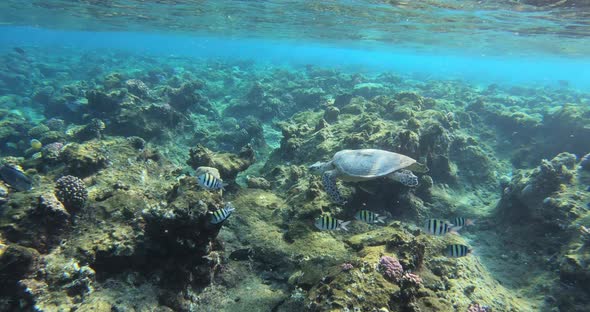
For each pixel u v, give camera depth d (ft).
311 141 9.96
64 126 14.24
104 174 6.55
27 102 19.62
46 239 4.41
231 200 7.26
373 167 5.82
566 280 6.10
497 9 14.85
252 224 6.51
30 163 6.77
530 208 7.86
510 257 7.46
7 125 13.07
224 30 36.37
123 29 41.60
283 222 6.49
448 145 10.16
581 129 12.51
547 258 6.89
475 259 6.51
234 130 15.72
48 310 3.72
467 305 4.81
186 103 15.11
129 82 14.79
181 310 4.56
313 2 17.37
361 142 8.84
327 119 11.88
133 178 6.75
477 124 15.34
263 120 18.63
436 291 4.82
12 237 4.15
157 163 8.06
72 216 5.01
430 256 5.79
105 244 4.57
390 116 11.59
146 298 4.38
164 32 44.14
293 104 20.26
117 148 7.62
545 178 7.85
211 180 5.17
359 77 26.81
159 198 6.17
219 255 5.44
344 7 18.13
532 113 17.35
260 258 5.79
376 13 19.19
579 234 6.63
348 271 4.25
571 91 32.76
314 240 5.86
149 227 4.60
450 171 10.09
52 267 4.09
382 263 4.32
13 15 32.24
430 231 5.00
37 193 4.57
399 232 5.17
